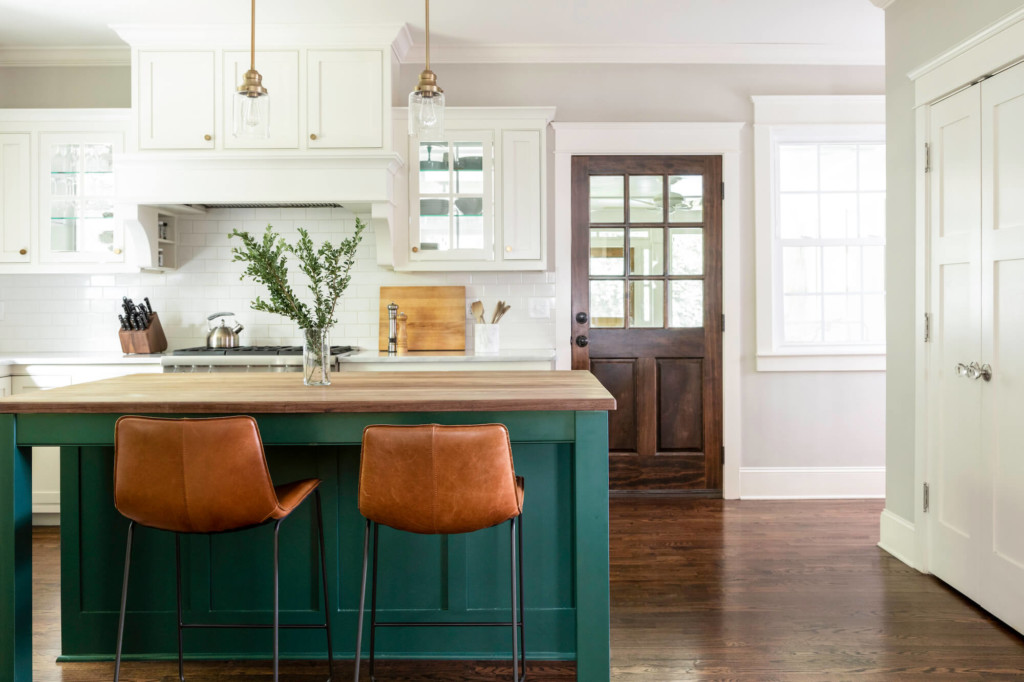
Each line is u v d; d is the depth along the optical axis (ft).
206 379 8.84
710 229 14.47
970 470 9.18
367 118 13.04
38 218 13.37
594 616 6.88
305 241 8.02
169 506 6.18
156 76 12.98
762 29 13.32
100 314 14.58
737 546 11.46
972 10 9.03
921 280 10.17
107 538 7.84
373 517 6.26
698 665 7.61
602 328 14.57
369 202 12.96
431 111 7.74
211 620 7.87
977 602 9.01
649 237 14.56
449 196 13.73
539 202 13.74
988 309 8.75
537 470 7.82
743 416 14.55
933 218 9.95
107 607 7.87
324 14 12.44
